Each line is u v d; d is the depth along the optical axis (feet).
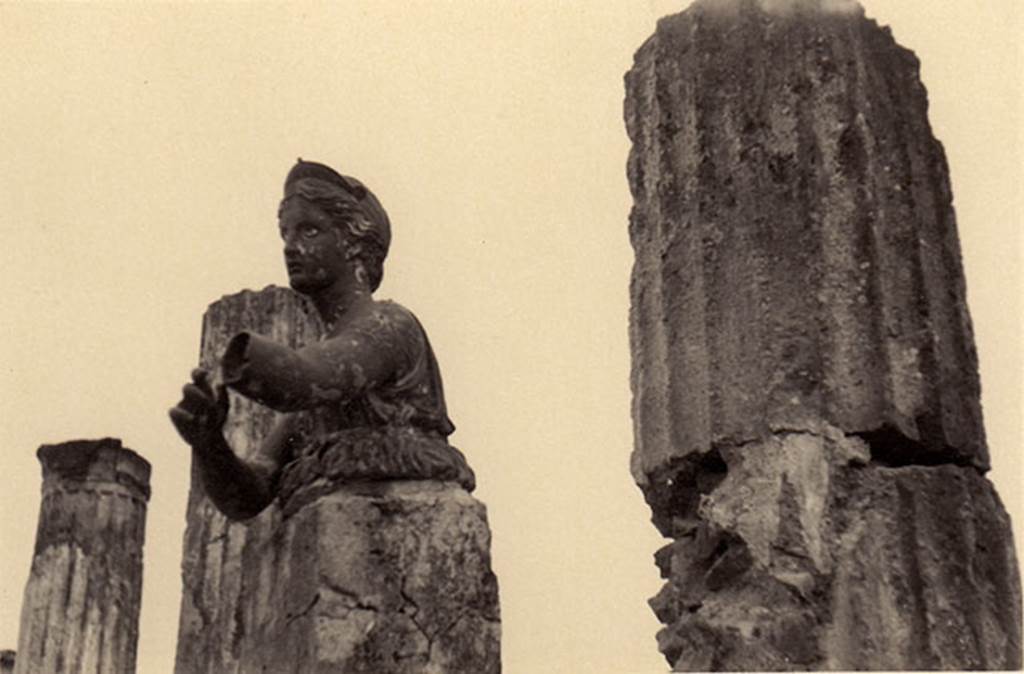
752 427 18.48
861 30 20.20
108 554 41.04
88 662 39.91
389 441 20.31
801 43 19.85
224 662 31.22
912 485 18.37
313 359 19.51
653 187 20.34
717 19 20.39
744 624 17.74
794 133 19.44
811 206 19.12
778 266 18.98
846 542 18.01
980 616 18.04
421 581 19.61
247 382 18.86
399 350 20.57
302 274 21.02
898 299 18.98
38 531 41.37
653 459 19.49
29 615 40.29
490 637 19.80
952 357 19.15
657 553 20.62
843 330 18.70
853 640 17.61
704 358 19.04
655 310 19.86
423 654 19.33
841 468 18.30
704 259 19.38
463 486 20.81
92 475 41.65
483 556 20.08
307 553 19.56
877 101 19.79
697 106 20.06
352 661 18.99
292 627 19.43
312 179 21.44
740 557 18.13
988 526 18.63
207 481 20.52
